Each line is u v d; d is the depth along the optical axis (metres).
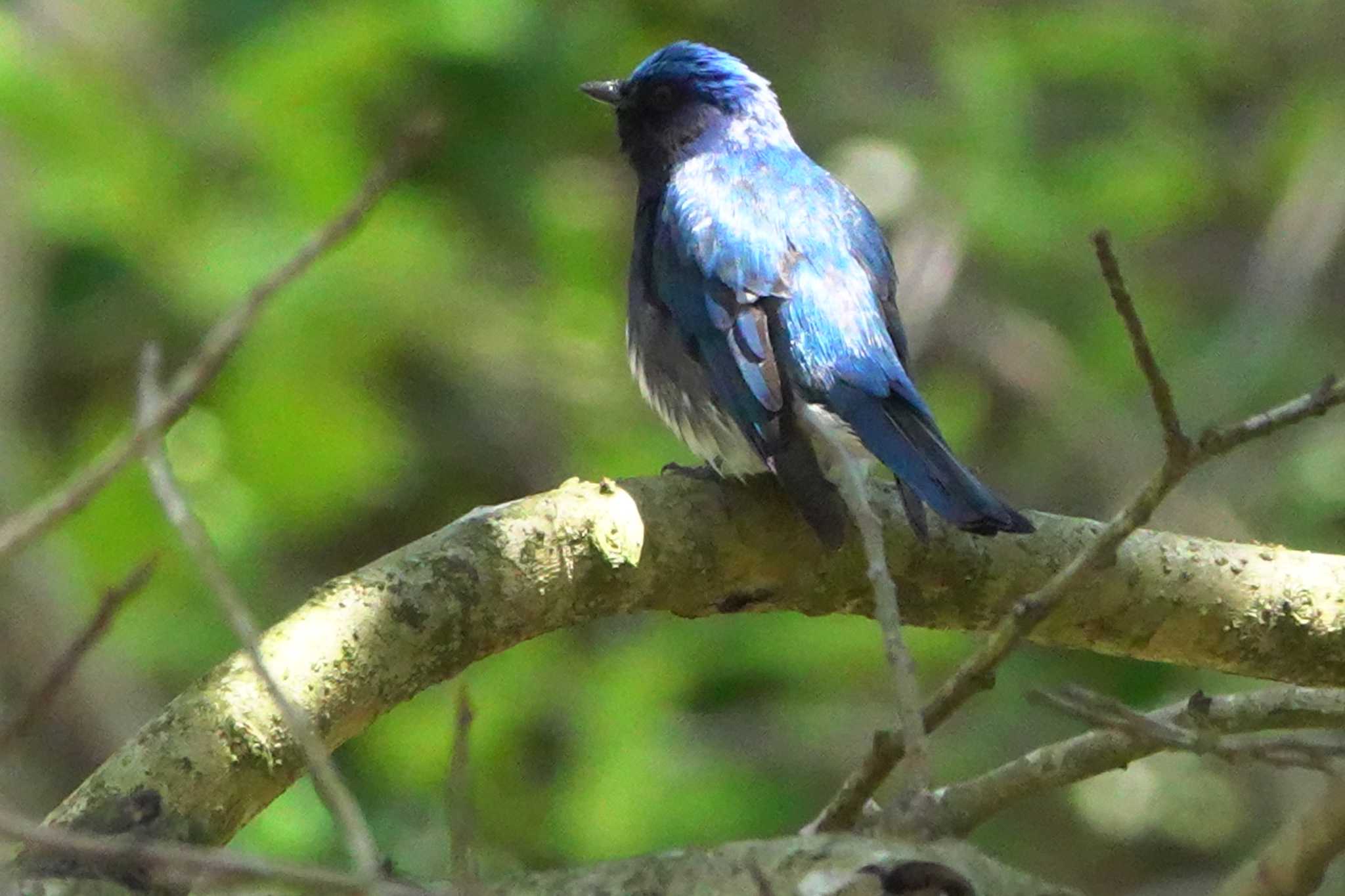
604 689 12.07
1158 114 15.20
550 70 14.19
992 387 15.30
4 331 12.90
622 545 6.07
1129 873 13.74
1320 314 15.66
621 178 15.27
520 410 14.40
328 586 5.64
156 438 3.95
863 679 12.41
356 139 13.30
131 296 13.05
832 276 7.90
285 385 12.70
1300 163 15.48
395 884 3.83
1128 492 14.26
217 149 12.86
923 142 15.08
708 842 11.35
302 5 13.47
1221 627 6.50
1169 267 16.33
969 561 6.55
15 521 3.98
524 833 11.79
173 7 13.32
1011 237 14.31
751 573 6.40
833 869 4.43
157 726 5.19
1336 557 6.61
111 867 4.64
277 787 5.28
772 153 8.70
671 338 8.21
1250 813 13.82
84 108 12.40
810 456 6.50
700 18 15.88
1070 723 12.41
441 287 13.45
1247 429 4.88
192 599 12.54
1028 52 14.91
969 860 4.50
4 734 3.84
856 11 16.06
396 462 13.38
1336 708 5.82
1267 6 15.75
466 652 5.79
